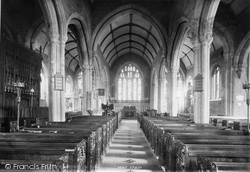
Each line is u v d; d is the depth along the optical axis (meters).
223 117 14.59
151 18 18.00
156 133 8.06
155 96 29.78
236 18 16.11
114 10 17.91
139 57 33.06
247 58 16.44
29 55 14.84
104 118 11.85
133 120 27.97
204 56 10.94
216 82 19.34
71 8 13.01
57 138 4.72
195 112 11.10
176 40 16.44
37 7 15.97
